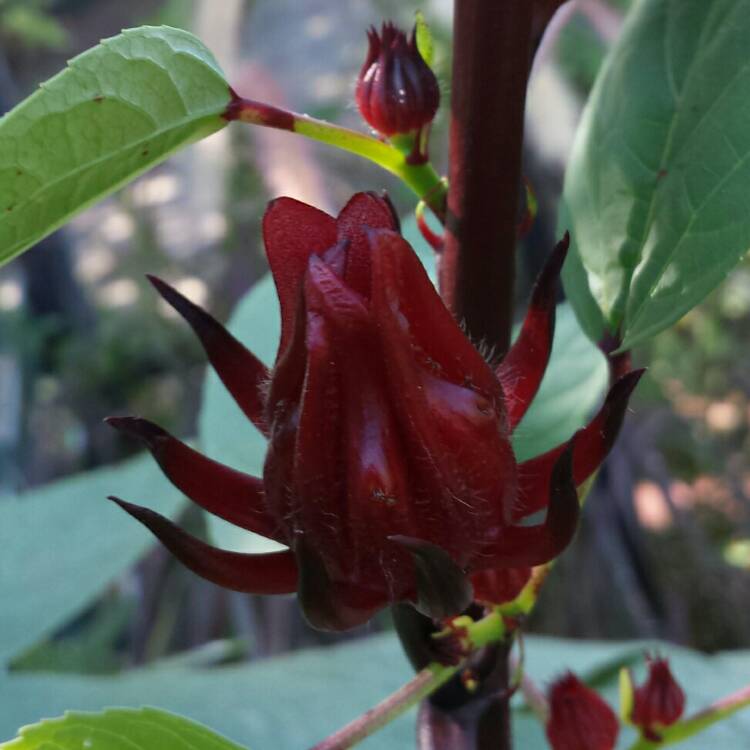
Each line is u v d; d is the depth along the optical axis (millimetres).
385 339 89
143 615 396
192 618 389
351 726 107
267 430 96
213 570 92
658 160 127
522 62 114
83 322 479
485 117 115
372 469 90
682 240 124
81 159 103
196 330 100
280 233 93
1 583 242
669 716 135
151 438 95
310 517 92
